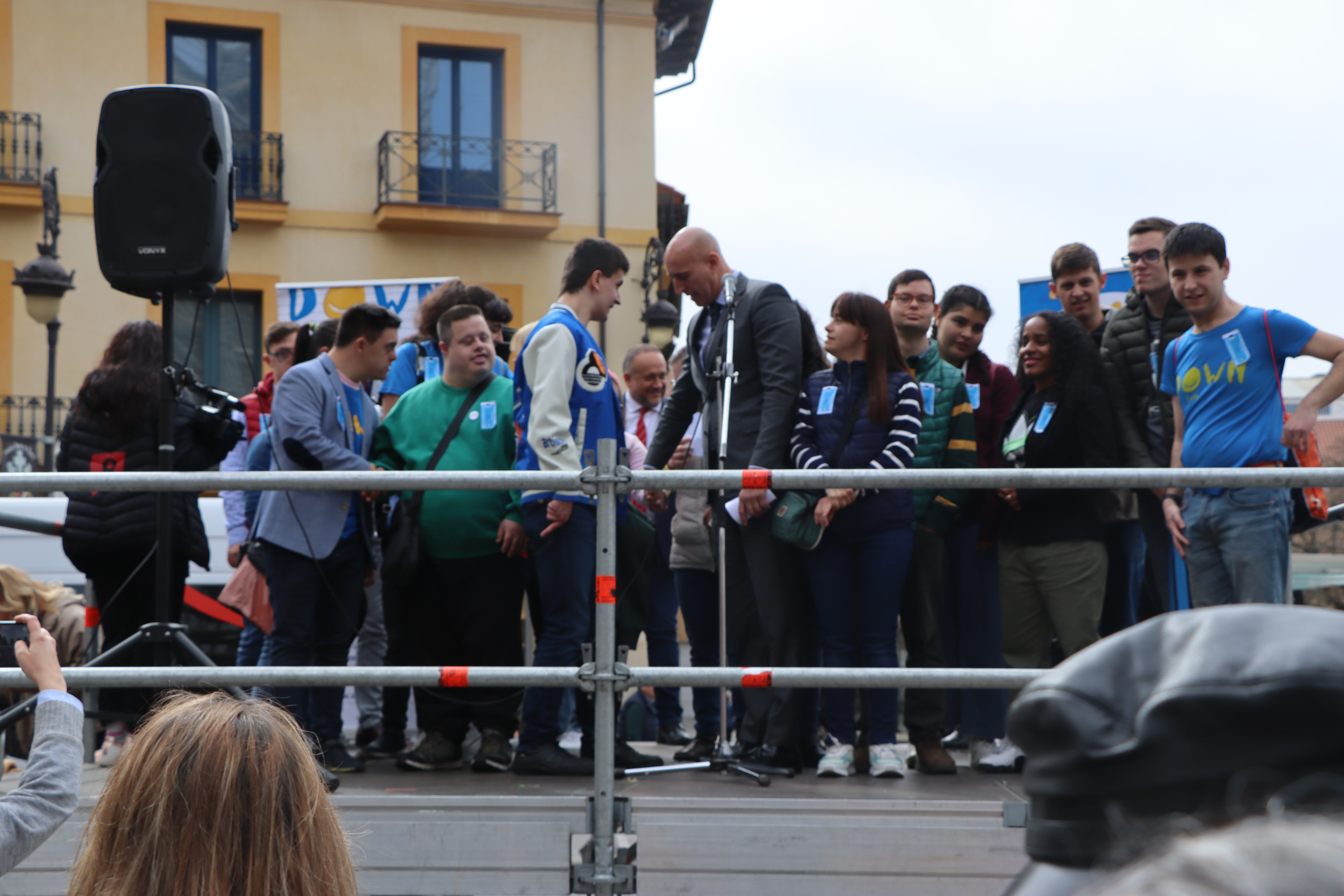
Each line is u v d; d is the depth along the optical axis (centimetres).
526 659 488
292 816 130
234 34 1572
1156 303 417
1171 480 299
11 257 1473
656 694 525
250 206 1537
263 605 391
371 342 419
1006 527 412
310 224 1578
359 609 416
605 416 393
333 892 132
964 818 305
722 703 395
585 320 403
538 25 1634
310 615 395
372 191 1598
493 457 414
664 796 334
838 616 395
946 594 433
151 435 409
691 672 299
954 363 459
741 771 379
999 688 293
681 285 427
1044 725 46
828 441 391
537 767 393
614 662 302
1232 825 33
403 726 459
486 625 412
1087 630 396
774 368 396
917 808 305
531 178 1620
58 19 1495
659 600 511
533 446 376
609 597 302
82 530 404
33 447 1257
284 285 873
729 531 418
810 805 306
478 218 1591
